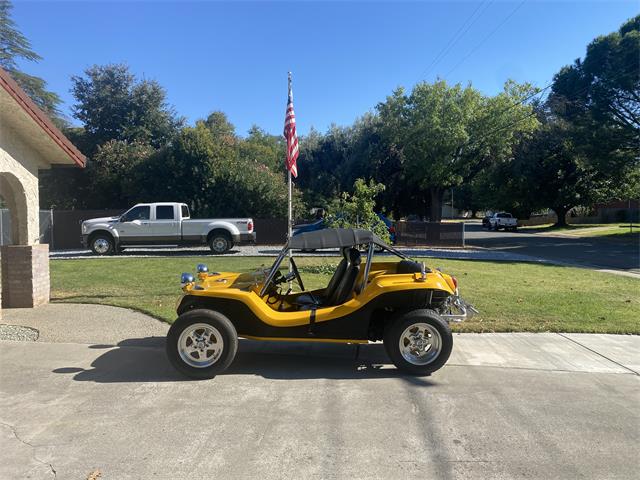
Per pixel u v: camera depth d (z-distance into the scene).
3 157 7.93
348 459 3.56
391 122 33.22
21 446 3.73
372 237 5.75
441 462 3.52
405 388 4.99
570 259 19.61
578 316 8.11
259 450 3.68
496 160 34.09
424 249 22.88
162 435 3.92
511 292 10.29
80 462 3.50
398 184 37.75
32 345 6.37
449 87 31.64
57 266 14.38
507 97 31.19
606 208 53.16
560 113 32.53
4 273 8.51
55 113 35.00
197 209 25.77
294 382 5.16
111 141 30.53
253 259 16.64
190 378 5.25
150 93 35.28
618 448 3.74
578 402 4.64
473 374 5.43
